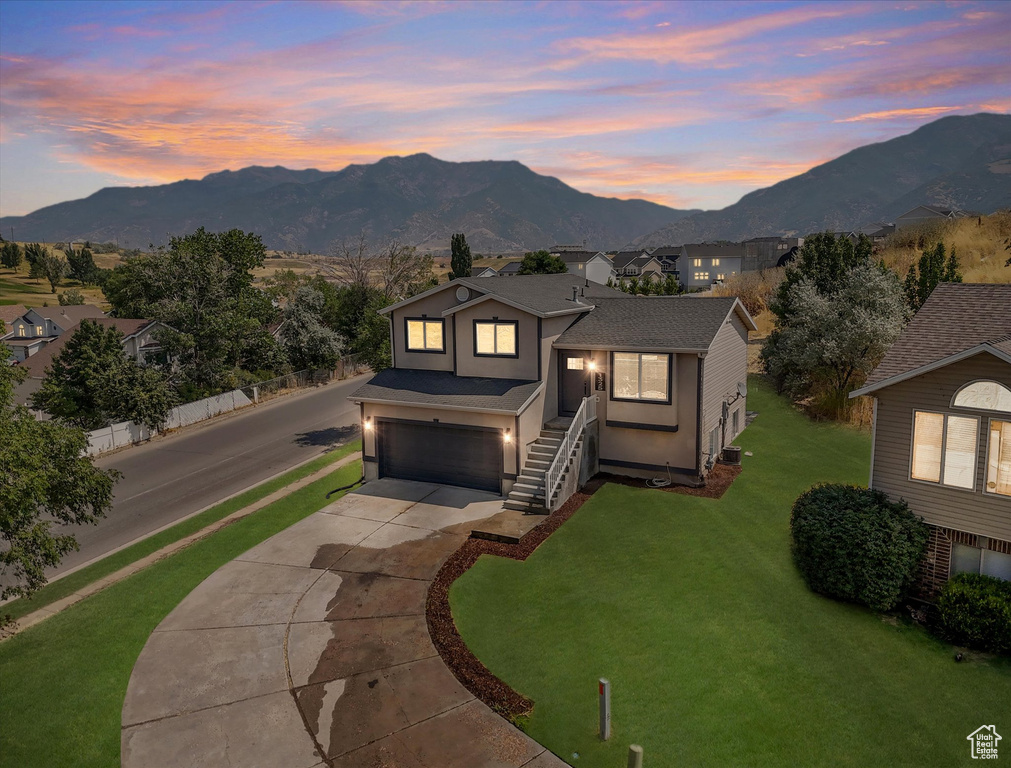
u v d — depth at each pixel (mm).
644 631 13062
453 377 23938
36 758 10406
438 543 17812
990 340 13469
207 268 40906
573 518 18984
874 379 14555
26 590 14492
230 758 10195
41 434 14773
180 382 39094
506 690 11570
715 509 18938
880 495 14734
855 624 13109
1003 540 12922
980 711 10469
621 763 9664
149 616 14781
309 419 37094
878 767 9383
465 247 63094
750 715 10547
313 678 12188
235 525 20062
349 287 57969
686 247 116125
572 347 22688
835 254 33562
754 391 33562
